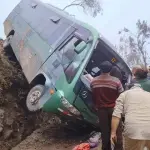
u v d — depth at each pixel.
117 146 5.88
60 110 7.32
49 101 7.26
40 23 9.72
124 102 4.59
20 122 8.69
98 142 7.25
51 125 8.80
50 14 9.70
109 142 5.98
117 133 5.88
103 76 6.08
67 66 7.61
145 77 5.06
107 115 5.98
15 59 10.59
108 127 5.98
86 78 7.29
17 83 9.38
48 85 7.63
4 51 10.77
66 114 7.35
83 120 7.47
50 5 10.62
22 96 9.25
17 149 7.73
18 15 11.15
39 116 9.00
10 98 8.92
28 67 9.03
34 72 8.58
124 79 8.23
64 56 7.90
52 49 8.36
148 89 4.99
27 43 9.55
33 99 7.77
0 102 8.61
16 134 8.41
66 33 8.58
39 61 8.53
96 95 6.05
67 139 8.04
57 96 7.19
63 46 8.20
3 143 7.95
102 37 8.34
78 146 6.92
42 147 7.70
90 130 8.20
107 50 8.18
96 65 8.25
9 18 11.55
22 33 10.14
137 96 4.53
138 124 4.32
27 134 8.66
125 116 4.48
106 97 5.97
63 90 7.23
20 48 9.85
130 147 4.38
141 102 4.48
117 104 4.63
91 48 7.70
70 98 7.15
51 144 7.82
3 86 8.91
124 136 4.48
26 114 9.01
